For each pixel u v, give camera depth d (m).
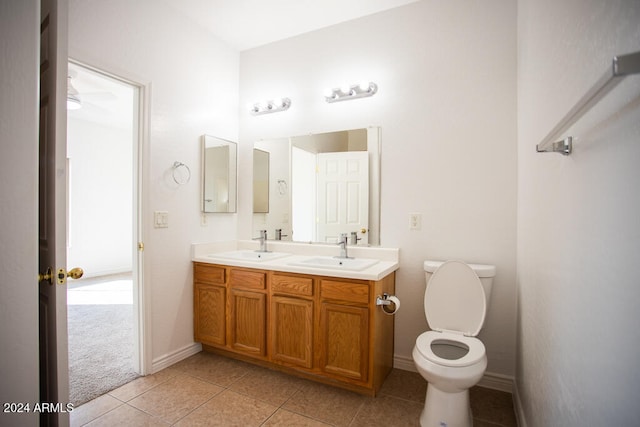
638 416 0.56
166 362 2.25
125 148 5.54
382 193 2.35
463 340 1.69
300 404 1.82
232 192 2.87
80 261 4.98
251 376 2.13
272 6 2.29
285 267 2.07
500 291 2.00
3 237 0.85
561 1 1.04
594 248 0.76
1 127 0.84
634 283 0.58
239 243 2.90
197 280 2.46
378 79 2.37
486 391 1.98
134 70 2.04
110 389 1.95
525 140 1.67
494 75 2.03
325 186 2.54
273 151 2.78
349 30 2.47
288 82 2.72
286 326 2.08
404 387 2.01
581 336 0.83
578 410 0.84
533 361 1.38
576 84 0.90
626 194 0.61
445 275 1.88
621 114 0.64
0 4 0.84
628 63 0.45
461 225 2.11
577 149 0.88
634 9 0.58
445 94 2.16
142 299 2.12
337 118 2.51
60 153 1.10
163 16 2.23
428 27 2.21
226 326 2.33
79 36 1.75
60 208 1.10
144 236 2.12
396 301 1.87
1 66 0.85
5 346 0.86
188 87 2.44
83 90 3.36
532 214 1.47
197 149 2.52
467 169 2.10
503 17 2.01
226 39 2.76
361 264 2.09
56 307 1.09
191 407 1.78
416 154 2.24
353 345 1.88
